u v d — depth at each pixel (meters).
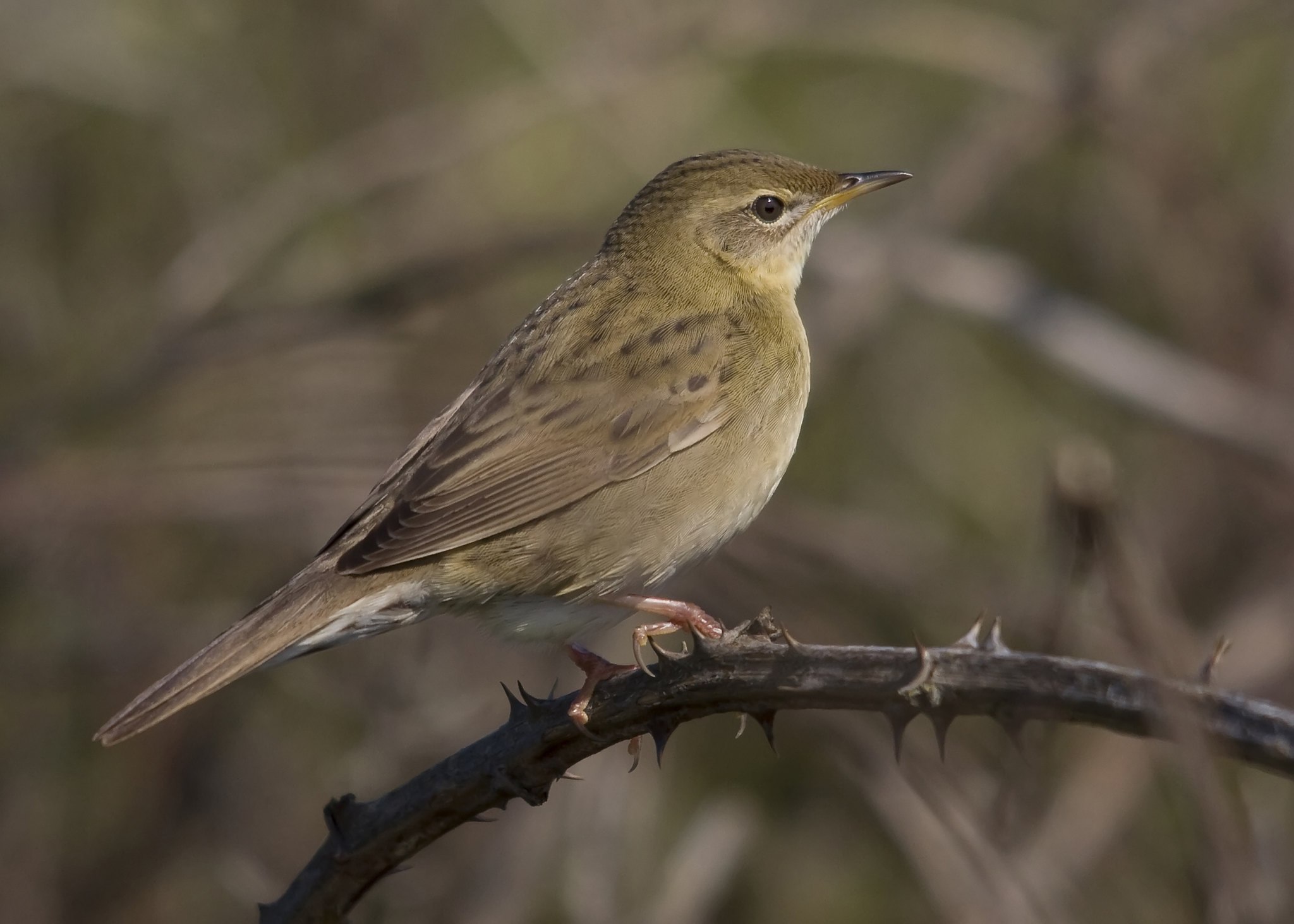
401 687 12.24
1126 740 11.41
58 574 12.99
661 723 5.78
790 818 12.47
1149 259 14.17
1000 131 14.07
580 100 13.82
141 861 12.51
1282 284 13.74
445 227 14.64
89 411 13.12
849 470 14.27
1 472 12.81
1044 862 10.40
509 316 14.79
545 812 11.27
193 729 12.82
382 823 6.17
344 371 14.02
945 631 12.87
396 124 13.94
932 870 10.34
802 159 14.70
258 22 14.53
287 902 6.32
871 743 10.73
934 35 14.02
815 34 13.98
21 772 12.65
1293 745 4.02
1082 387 14.42
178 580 13.56
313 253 14.94
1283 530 13.25
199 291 13.36
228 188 14.38
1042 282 13.10
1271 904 5.73
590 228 13.41
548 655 12.67
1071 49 14.09
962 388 14.51
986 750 11.09
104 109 13.98
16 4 13.54
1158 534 13.80
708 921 11.63
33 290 13.84
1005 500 14.20
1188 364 12.67
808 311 13.48
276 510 13.06
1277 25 14.28
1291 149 14.40
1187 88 14.46
